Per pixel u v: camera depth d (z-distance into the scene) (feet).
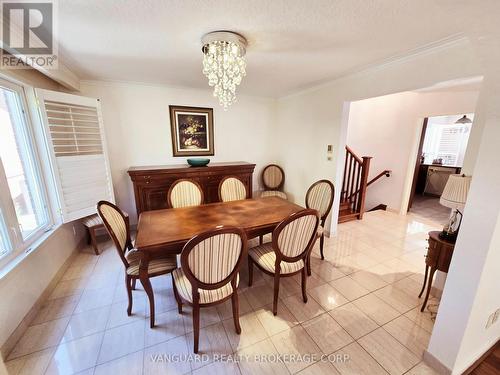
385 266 8.60
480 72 5.55
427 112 12.67
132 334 5.62
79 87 10.09
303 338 5.50
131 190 11.91
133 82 10.88
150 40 6.18
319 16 4.91
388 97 14.42
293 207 8.26
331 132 10.67
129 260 6.41
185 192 9.14
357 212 13.76
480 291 4.06
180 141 12.49
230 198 9.91
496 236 3.80
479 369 4.77
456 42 5.91
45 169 7.74
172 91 11.86
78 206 8.63
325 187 9.12
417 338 5.50
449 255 5.64
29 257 6.12
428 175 19.95
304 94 12.19
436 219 13.66
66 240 8.56
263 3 4.45
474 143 5.70
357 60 7.59
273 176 14.80
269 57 7.36
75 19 5.04
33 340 5.42
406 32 5.59
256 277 8.00
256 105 14.21
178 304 6.18
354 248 10.02
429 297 6.89
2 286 5.08
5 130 6.25
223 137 13.65
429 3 4.35
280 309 6.43
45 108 7.43
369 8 4.58
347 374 4.67
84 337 5.52
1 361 3.36
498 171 3.57
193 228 6.34
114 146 11.25
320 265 8.67
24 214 6.83
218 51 6.04
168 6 4.56
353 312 6.32
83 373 4.68
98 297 6.92
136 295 7.05
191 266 4.57
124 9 4.65
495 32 3.05
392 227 12.41
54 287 7.31
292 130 13.48
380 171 15.46
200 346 5.29
